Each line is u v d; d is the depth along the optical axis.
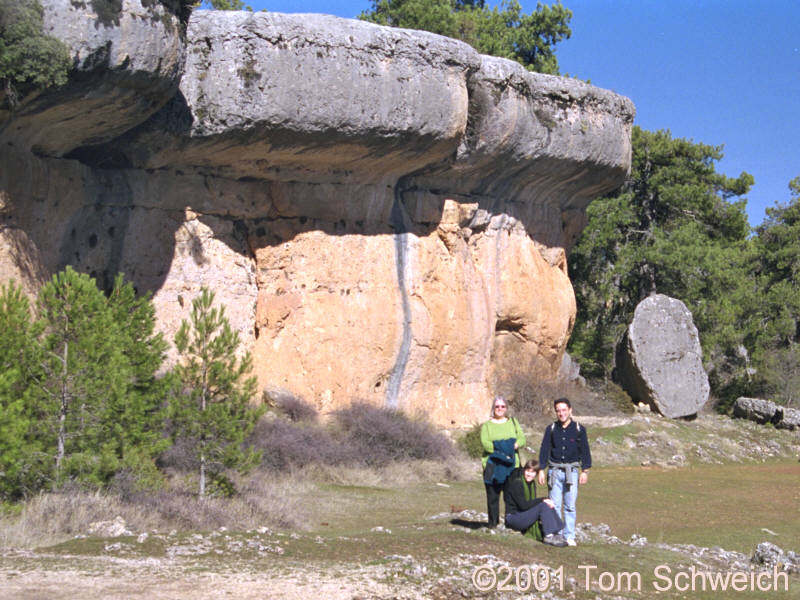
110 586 7.32
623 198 42.38
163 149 20.94
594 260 42.16
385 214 25.16
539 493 19.02
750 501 20.06
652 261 40.91
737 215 44.53
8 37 14.71
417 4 38.78
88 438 12.44
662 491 21.16
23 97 16.08
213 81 19.88
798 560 11.62
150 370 14.39
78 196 20.80
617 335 40.88
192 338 21.81
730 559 11.70
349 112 21.06
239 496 13.95
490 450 11.06
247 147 21.12
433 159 23.98
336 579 7.90
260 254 24.12
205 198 22.89
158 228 22.30
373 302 24.64
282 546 9.34
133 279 21.86
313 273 24.17
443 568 8.70
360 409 22.58
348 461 19.97
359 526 13.20
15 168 18.02
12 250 17.91
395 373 25.03
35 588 7.19
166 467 14.88
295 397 23.02
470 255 27.38
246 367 14.21
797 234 49.66
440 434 23.41
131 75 16.81
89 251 21.16
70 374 12.38
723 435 33.47
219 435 13.59
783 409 36.34
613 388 35.09
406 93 21.77
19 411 11.51
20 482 11.68
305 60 20.41
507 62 24.45
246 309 23.69
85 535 10.09
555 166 27.33
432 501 16.89
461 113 22.92
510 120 24.56
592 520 16.11
